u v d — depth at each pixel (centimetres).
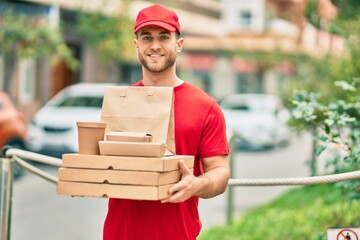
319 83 1373
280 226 912
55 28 1883
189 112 418
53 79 2802
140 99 405
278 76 4366
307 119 623
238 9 3938
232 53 3728
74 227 1024
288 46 2958
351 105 641
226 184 414
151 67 418
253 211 1099
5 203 566
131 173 373
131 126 402
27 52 1900
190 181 380
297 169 1783
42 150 1741
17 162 575
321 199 1093
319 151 610
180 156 392
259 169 1775
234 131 1028
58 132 1742
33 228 1009
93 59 2978
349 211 860
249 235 888
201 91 429
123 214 420
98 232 990
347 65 998
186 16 3209
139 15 421
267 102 2459
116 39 2420
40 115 1780
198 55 3809
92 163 380
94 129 386
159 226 414
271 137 2247
